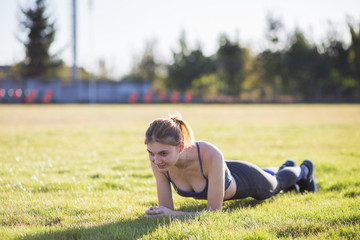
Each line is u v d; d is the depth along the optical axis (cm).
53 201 333
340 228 237
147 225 252
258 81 6178
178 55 6272
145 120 1633
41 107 3131
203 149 265
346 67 5772
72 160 595
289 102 5281
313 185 374
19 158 604
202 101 5056
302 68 5953
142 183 424
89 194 370
